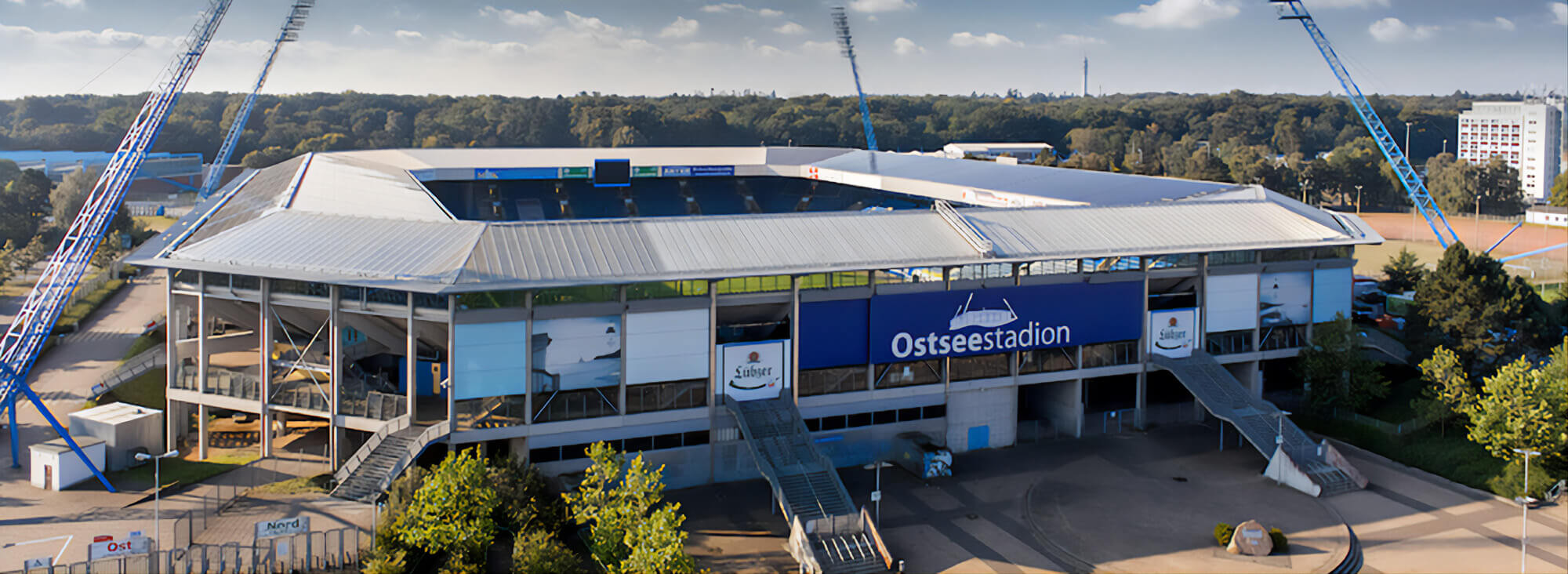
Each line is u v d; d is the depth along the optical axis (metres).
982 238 87.88
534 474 72.12
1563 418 80.12
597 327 77.38
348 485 73.88
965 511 76.25
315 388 81.50
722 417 81.25
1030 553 69.19
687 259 80.19
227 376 82.06
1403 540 70.56
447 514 62.78
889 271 87.62
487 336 74.69
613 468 65.62
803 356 83.56
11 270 150.38
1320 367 94.94
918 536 72.00
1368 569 66.44
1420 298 105.38
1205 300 95.31
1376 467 84.81
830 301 83.75
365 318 81.12
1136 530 72.38
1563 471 79.19
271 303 79.69
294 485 76.06
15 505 73.06
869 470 85.19
